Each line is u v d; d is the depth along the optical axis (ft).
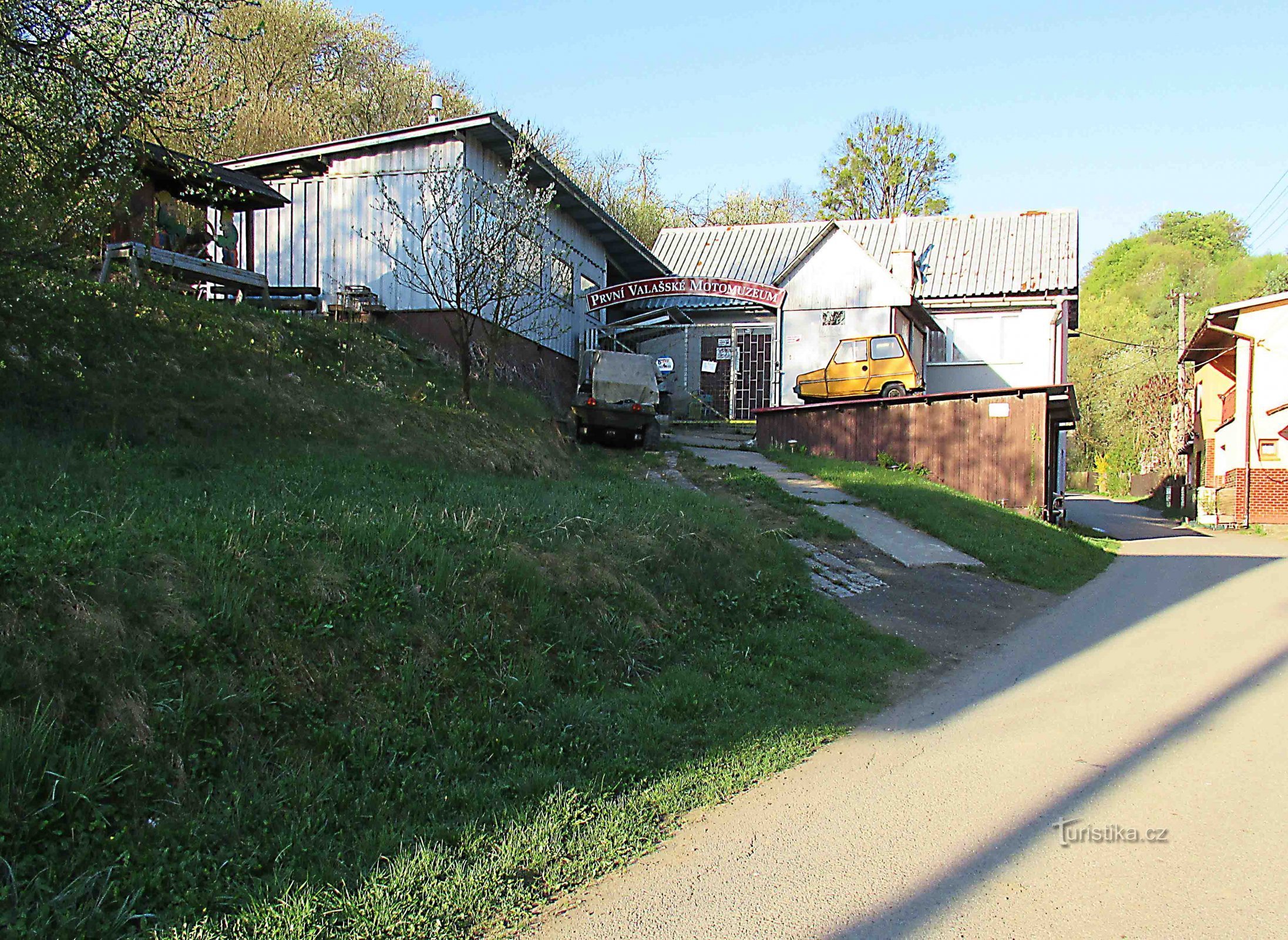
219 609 17.84
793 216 197.47
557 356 83.15
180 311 44.37
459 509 29.35
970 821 16.62
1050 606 40.65
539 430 57.47
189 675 16.29
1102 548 64.69
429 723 18.52
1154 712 23.61
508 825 15.90
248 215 60.75
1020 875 14.38
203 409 36.91
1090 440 209.97
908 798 17.83
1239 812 16.88
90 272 42.55
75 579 16.88
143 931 12.00
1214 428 115.85
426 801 16.25
